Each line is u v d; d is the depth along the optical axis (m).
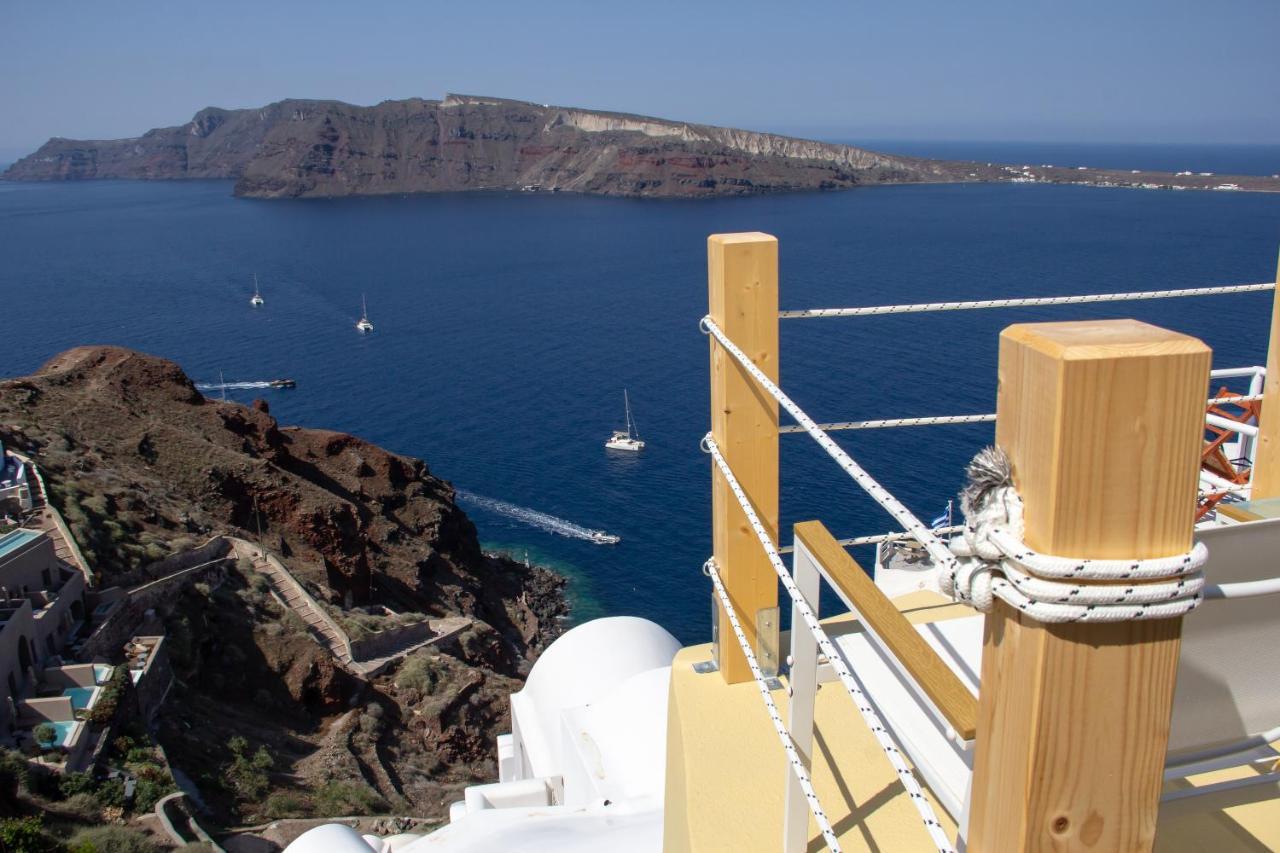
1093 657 1.46
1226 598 1.84
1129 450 1.37
